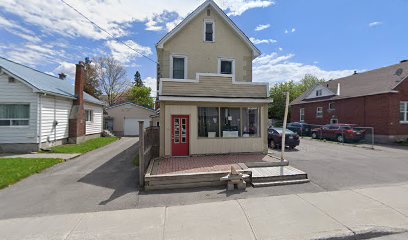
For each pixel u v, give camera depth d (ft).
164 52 43.98
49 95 47.39
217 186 22.82
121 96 163.02
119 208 17.52
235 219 15.21
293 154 41.39
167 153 35.24
